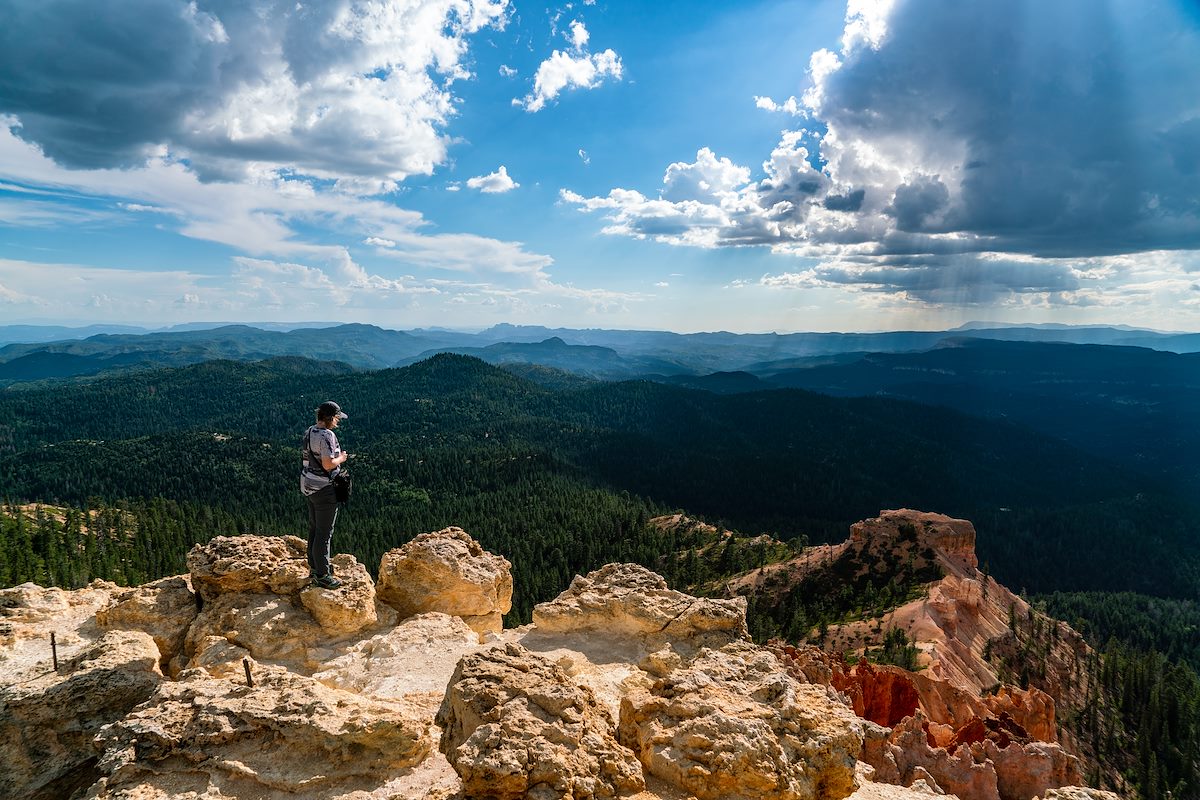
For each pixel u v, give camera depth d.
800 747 11.76
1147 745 93.00
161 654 16.02
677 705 12.14
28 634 16.06
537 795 9.41
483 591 20.28
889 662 95.19
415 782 10.39
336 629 16.78
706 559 192.25
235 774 10.19
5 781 12.07
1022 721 50.22
